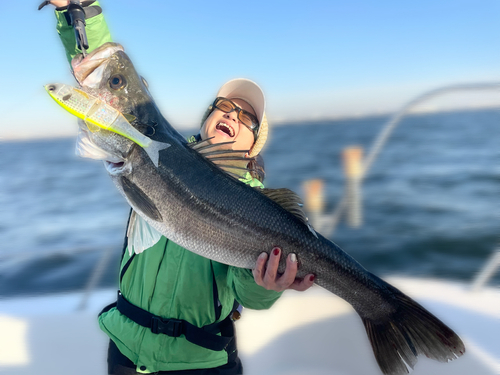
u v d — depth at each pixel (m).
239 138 0.89
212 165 0.72
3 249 3.38
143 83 0.73
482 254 2.63
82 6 0.74
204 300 0.74
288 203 0.71
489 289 1.35
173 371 0.73
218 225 0.69
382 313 0.74
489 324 1.16
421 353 0.71
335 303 1.28
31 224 4.13
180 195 0.68
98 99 0.65
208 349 0.74
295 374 1.16
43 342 1.15
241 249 0.69
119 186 0.70
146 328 0.73
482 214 3.42
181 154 0.70
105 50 0.69
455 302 1.27
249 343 1.22
